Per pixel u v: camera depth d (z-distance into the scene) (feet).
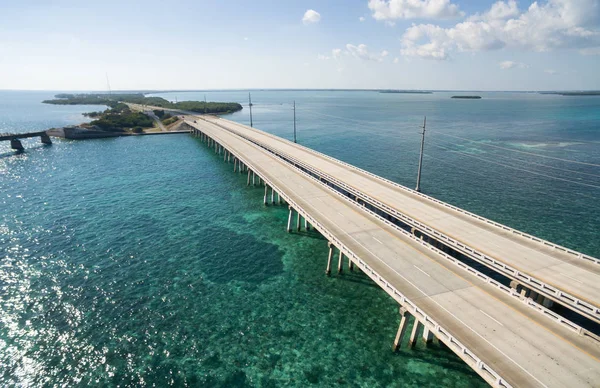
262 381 99.19
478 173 314.35
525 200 244.01
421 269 121.70
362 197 200.13
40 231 193.57
